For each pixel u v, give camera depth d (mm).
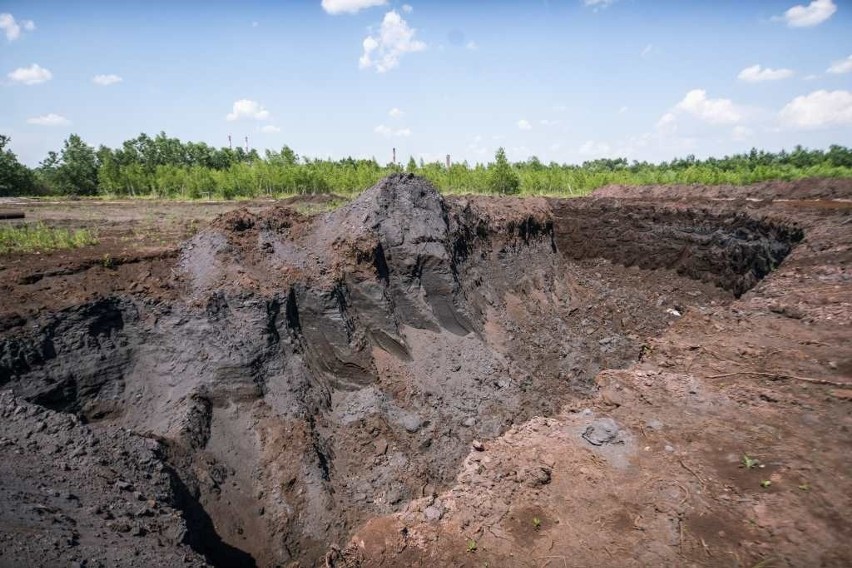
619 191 31281
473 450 8586
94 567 5207
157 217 18500
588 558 6074
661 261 23453
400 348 11930
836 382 8312
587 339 15875
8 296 8820
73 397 8414
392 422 10281
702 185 28609
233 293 10328
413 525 7254
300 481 8617
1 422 6926
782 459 6871
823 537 5723
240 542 7781
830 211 18703
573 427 8391
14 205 22547
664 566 5773
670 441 7586
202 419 8805
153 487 7133
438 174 32375
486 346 13258
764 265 19047
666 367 9891
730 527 6074
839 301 11141
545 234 21078
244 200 25953
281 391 9797
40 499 5867
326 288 11555
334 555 7324
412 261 13094
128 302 9523
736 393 8508
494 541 6625
